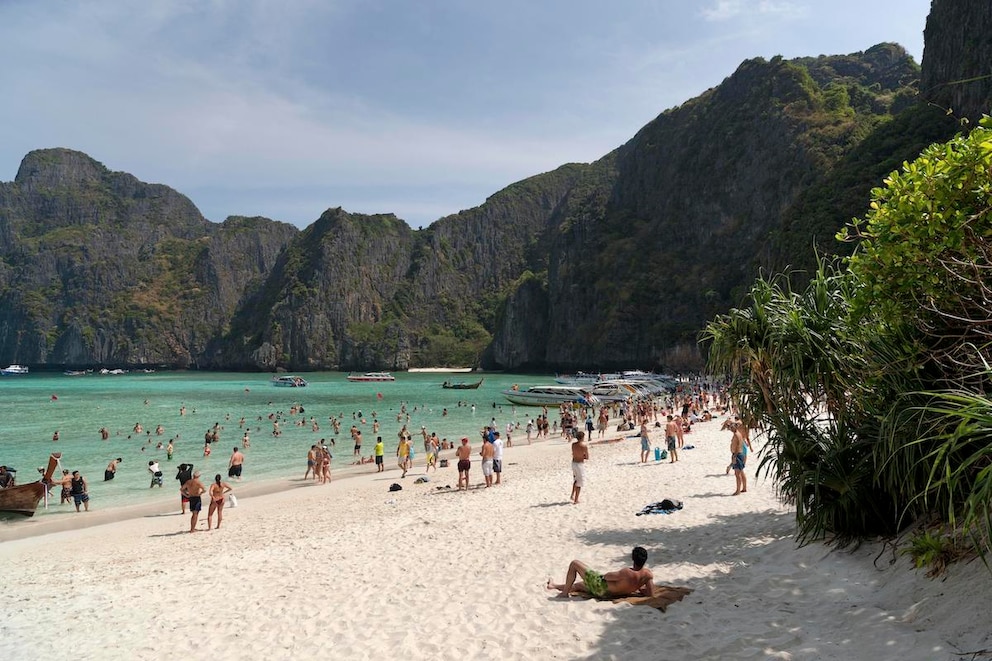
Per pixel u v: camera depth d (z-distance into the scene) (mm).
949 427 7129
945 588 6555
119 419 61125
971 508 5402
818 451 9250
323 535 15133
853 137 132500
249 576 11359
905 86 155625
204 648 7887
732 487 16281
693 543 10977
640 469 21422
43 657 8094
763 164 151250
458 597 9047
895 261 7680
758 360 9812
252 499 23719
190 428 52812
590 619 7734
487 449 21656
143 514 21562
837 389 9305
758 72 169750
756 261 116875
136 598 10500
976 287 7617
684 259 164375
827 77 186750
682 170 176125
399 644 7477
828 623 6840
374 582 10211
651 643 6871
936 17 100062
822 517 8953
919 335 8367
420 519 15680
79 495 22531
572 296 180125
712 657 6406
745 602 7812
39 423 57344
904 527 8422
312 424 51812
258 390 113812
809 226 95438
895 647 5941
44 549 16609
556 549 11336
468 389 110312
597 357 164000
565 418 43344
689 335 143000
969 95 88750
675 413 54969
